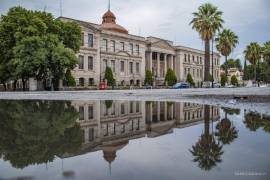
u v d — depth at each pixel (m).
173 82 67.62
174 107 11.37
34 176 2.92
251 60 76.31
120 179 2.79
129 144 4.48
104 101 15.48
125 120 7.76
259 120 7.09
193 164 3.27
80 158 3.62
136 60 70.19
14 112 9.63
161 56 81.94
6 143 4.62
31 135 5.36
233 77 85.69
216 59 105.19
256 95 18.62
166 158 3.56
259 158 3.49
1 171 3.09
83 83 56.62
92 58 58.62
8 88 49.62
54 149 4.16
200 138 4.88
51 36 36.06
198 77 95.81
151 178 2.80
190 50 90.38
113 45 64.56
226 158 3.51
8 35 36.72
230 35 58.34
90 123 7.14
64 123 7.09
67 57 36.72
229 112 8.99
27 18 36.59
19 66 34.56
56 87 42.53
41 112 9.70
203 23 43.62
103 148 4.21
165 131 5.74
